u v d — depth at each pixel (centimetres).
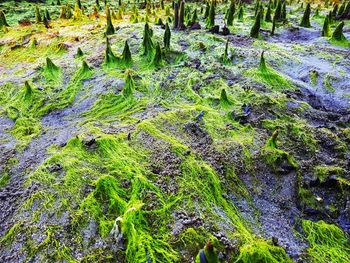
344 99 92
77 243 45
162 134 68
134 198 51
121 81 96
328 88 98
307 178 58
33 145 69
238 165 60
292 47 136
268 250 42
